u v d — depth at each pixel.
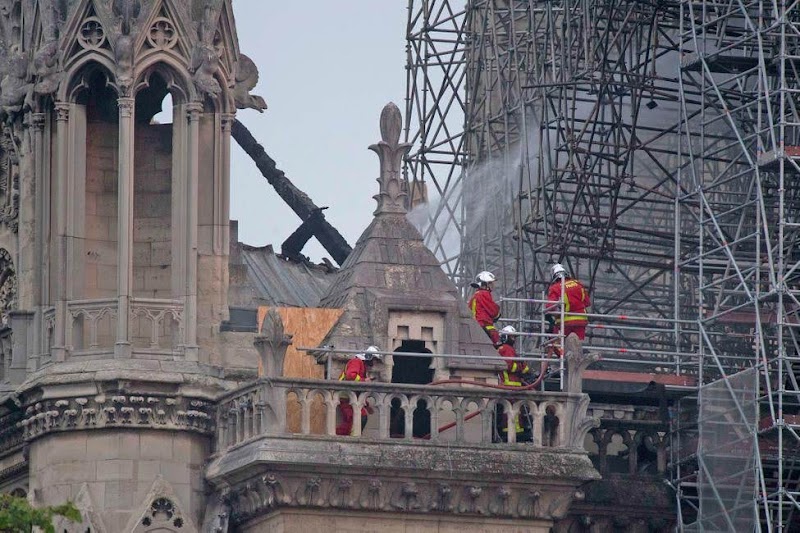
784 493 159.50
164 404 153.62
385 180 160.25
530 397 152.38
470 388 151.75
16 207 163.88
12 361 159.00
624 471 169.12
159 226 159.00
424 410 157.50
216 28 159.00
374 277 157.75
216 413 154.62
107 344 155.38
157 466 153.38
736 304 177.62
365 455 149.38
